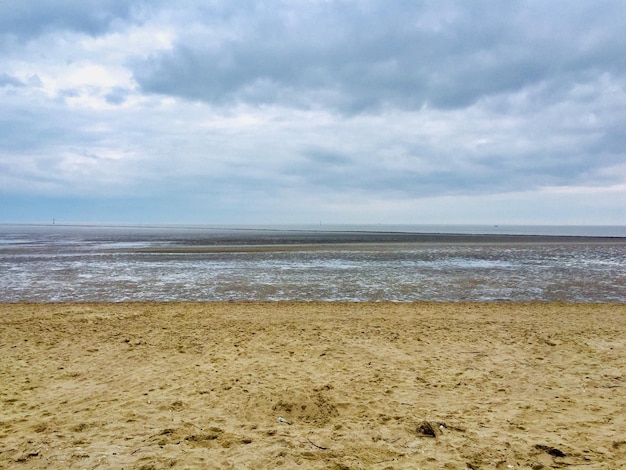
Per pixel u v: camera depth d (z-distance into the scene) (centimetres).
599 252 3988
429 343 934
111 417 543
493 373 728
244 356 835
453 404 591
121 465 421
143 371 740
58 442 468
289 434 496
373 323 1148
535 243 5891
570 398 609
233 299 1608
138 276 2225
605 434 490
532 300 1582
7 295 1689
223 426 519
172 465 423
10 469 409
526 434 493
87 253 3753
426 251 4097
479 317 1234
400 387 660
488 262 2977
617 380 685
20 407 577
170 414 554
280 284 1959
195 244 5450
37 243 5622
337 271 2444
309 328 1087
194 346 912
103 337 993
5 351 872
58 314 1278
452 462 432
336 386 664
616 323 1145
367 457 443
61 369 752
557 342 935
